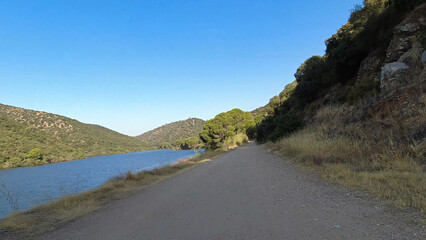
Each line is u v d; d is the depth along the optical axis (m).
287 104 42.56
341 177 7.33
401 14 15.45
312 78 31.12
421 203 4.29
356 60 21.23
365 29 19.03
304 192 6.32
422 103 9.02
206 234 4.10
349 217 4.22
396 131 9.16
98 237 4.42
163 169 15.20
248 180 9.06
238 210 5.34
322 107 23.36
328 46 31.22
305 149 13.02
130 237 4.27
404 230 3.50
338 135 12.97
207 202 6.32
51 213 6.49
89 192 9.12
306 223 4.15
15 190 26.00
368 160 8.22
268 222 4.39
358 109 13.95
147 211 5.98
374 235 3.44
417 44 11.75
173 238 4.05
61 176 43.31
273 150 20.62
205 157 25.98
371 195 5.29
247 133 69.19
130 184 10.62
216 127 61.78
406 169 6.55
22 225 5.43
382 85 12.53
